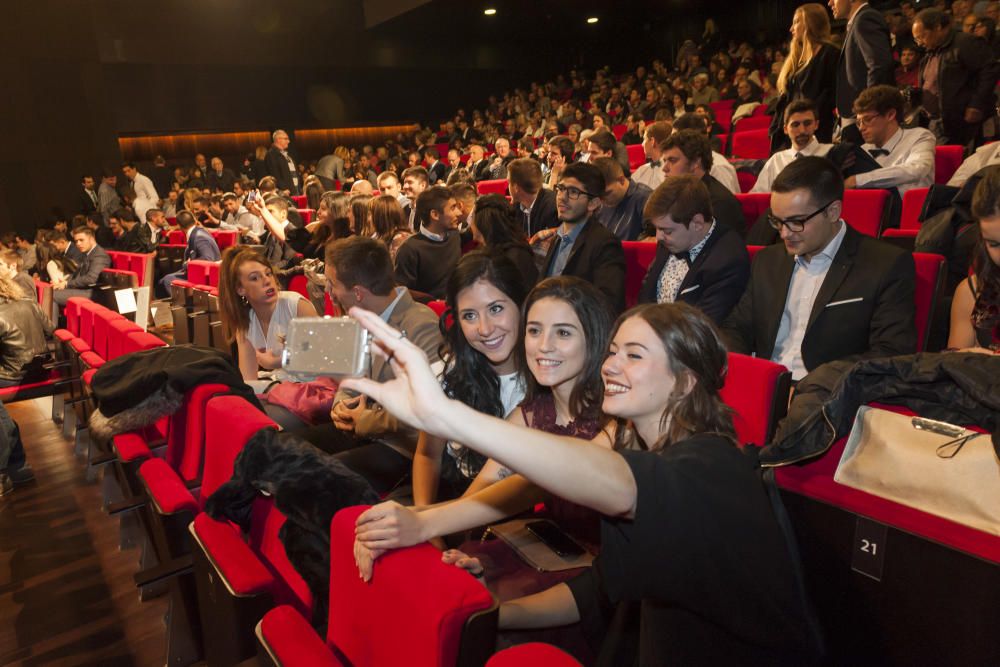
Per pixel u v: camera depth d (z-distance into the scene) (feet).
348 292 7.41
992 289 5.97
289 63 45.68
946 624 3.46
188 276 19.11
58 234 26.32
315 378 2.88
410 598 3.39
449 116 53.06
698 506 3.06
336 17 46.85
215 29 43.01
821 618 4.03
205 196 27.94
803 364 7.43
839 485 3.85
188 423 7.23
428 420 2.71
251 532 5.71
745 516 3.16
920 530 3.51
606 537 3.03
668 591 3.09
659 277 9.53
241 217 25.11
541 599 4.26
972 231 8.00
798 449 3.97
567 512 5.07
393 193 18.79
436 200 12.50
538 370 4.87
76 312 14.97
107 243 32.53
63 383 14.11
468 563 4.24
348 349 2.82
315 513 4.71
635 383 3.62
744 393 5.68
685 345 3.54
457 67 52.54
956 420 3.59
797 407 4.48
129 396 7.18
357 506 4.19
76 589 8.11
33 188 38.88
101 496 10.68
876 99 11.46
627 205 12.98
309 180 24.49
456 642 3.16
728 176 13.56
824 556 3.96
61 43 38.91
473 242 14.60
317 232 15.97
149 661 6.77
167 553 5.93
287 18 45.19
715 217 10.59
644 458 3.08
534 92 45.39
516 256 9.96
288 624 4.04
